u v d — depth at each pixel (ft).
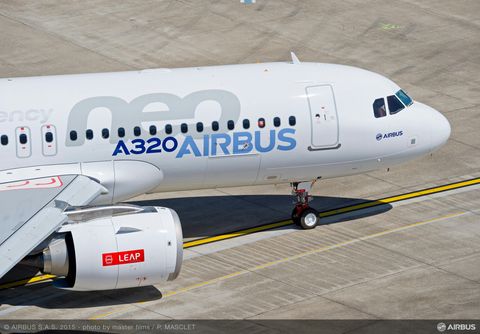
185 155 303.89
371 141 318.45
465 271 295.69
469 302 277.23
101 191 290.35
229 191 358.23
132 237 266.57
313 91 314.55
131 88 304.30
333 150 315.78
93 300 280.31
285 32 488.44
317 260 303.27
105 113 298.56
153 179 305.32
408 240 316.40
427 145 326.65
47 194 278.87
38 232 256.11
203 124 303.48
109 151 298.56
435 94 431.02
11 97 298.35
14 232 255.50
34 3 516.73
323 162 317.22
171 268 270.26
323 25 497.87
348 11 516.32
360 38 485.15
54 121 295.69
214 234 322.55
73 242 263.08
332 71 322.34
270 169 313.94
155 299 280.51
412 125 322.96
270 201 349.00
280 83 313.94
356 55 466.29
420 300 278.46
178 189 315.99
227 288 286.25
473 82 444.55
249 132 306.96
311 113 311.68
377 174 370.32
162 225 270.05
